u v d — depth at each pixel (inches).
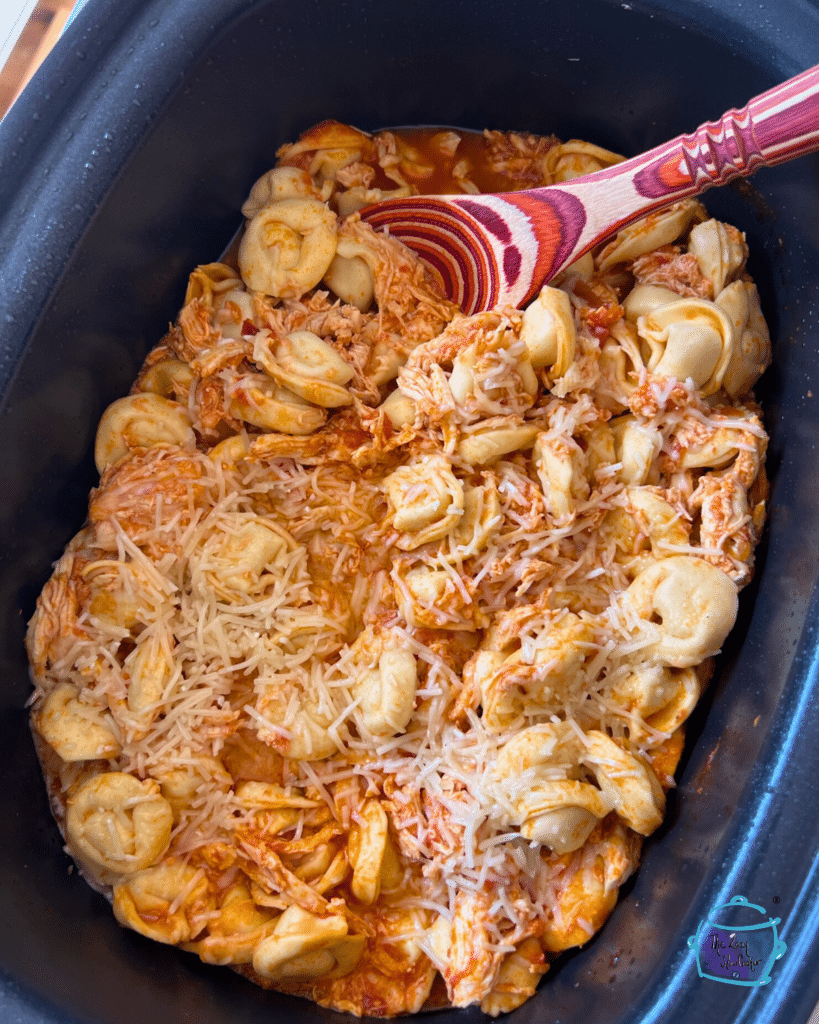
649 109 17.0
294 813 16.3
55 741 15.8
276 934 15.5
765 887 13.7
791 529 15.6
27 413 15.2
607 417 16.8
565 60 16.7
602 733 15.8
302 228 17.2
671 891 15.0
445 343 16.8
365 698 16.2
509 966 15.6
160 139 15.4
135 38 15.1
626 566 16.6
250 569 16.4
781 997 13.3
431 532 16.4
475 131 18.0
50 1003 13.9
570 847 15.6
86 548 16.5
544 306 16.5
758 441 16.2
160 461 16.6
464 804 15.8
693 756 16.1
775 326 16.5
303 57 16.3
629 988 14.6
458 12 16.1
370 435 17.2
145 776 16.1
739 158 14.9
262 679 16.4
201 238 17.2
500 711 15.8
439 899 16.2
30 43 17.8
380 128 18.0
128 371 16.9
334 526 16.9
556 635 15.8
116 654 16.4
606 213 16.2
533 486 16.6
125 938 15.7
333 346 17.3
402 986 16.0
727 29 15.4
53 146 14.9
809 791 13.9
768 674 15.1
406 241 18.0
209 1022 15.2
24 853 15.3
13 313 14.7
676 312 16.6
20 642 16.0
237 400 16.8
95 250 15.3
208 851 16.1
